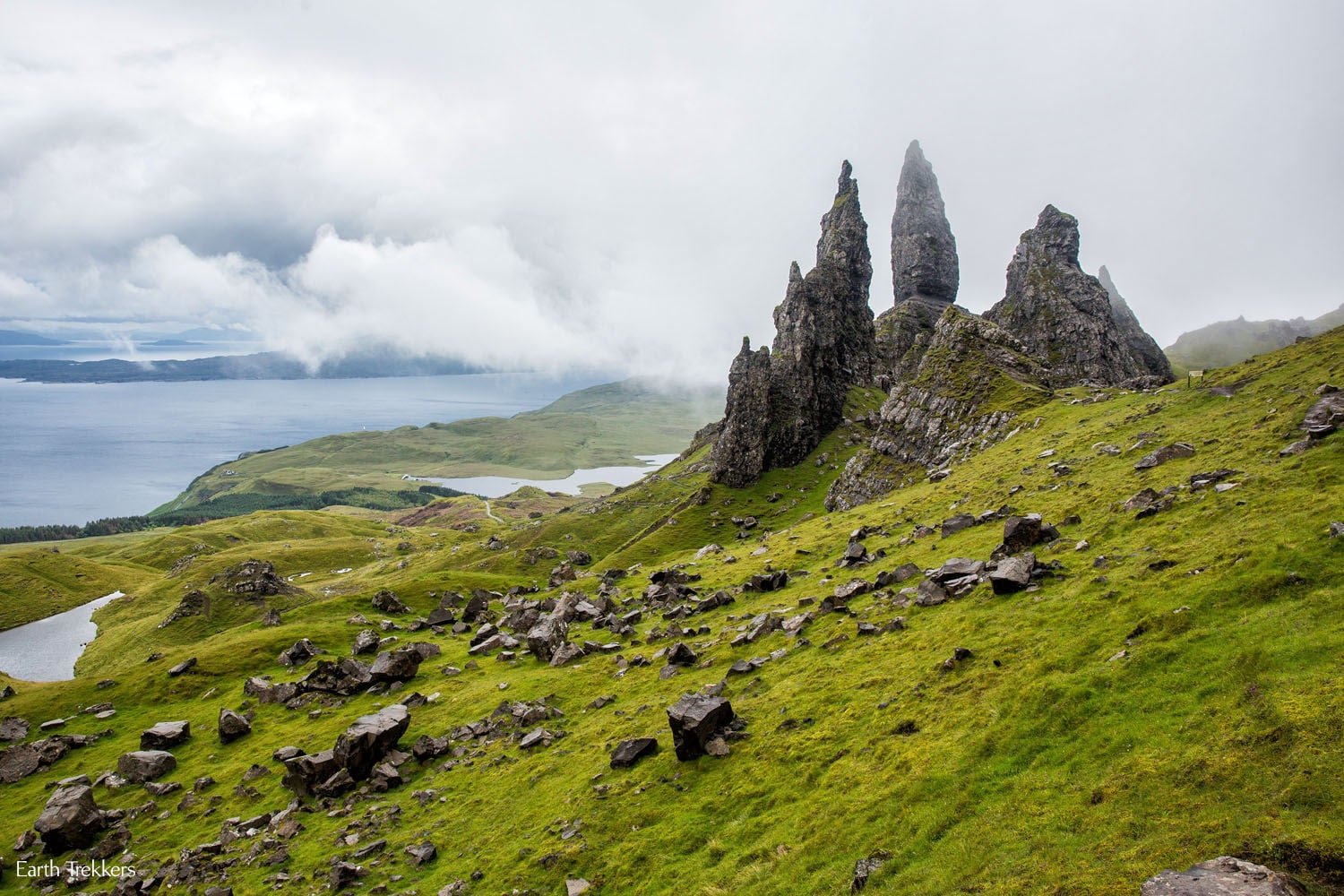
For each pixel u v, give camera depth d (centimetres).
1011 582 5053
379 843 5019
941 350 19462
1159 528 5038
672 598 9888
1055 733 3234
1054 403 14312
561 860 4112
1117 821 2512
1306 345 9562
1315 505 4097
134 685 11369
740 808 3991
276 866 5081
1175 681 3114
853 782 3669
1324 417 5578
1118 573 4544
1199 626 3406
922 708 4053
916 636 5119
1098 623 3944
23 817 7244
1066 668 3659
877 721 4162
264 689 9850
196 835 6050
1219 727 2698
